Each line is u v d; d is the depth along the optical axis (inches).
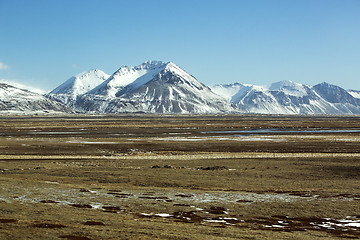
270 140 3752.5
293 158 2423.7
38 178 1633.9
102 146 3203.7
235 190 1411.2
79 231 759.7
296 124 7529.5
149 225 852.0
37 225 802.8
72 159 2434.8
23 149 2965.1
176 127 6112.2
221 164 2162.9
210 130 5413.4
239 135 4458.7
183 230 812.6
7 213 923.4
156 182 1578.5
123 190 1359.5
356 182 1592.0
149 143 3447.3
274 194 1318.9
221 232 810.2
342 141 3609.7
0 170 1882.4
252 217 1007.0
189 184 1536.7
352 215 1032.2
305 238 783.7
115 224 848.3
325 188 1454.2
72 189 1344.7
